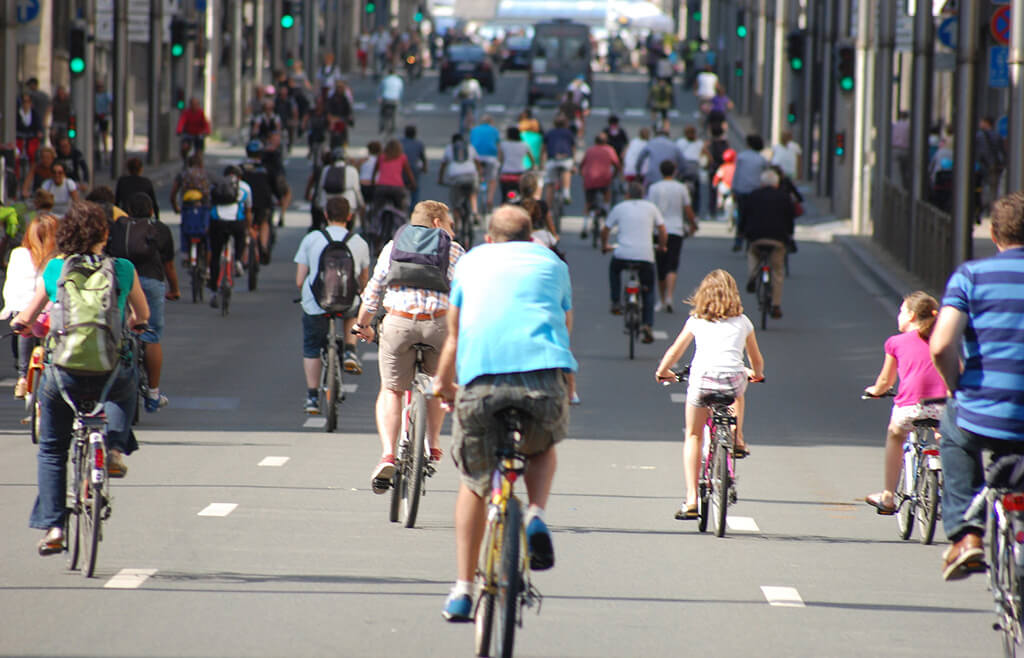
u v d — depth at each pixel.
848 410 63.00
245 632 28.48
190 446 52.28
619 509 43.28
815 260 115.25
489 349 26.25
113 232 55.47
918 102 106.06
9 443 52.31
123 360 32.84
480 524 27.05
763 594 32.97
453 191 111.88
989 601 32.97
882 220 117.69
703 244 122.31
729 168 131.38
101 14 148.25
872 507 44.78
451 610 26.86
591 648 28.05
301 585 32.41
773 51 194.88
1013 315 25.72
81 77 141.38
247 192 85.56
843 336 82.25
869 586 34.22
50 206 61.47
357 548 36.56
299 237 122.00
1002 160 136.25
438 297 39.25
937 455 39.09
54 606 30.17
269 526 39.00
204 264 89.44
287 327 82.00
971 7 90.31
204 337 78.38
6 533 37.44
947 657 28.14
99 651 27.02
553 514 42.12
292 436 55.19
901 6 124.25
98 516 32.19
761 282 84.38
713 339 40.22
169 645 27.50
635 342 80.19
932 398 39.81
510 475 25.80
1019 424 25.58
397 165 101.62
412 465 39.44
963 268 26.27
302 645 27.64
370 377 69.31
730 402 40.22
